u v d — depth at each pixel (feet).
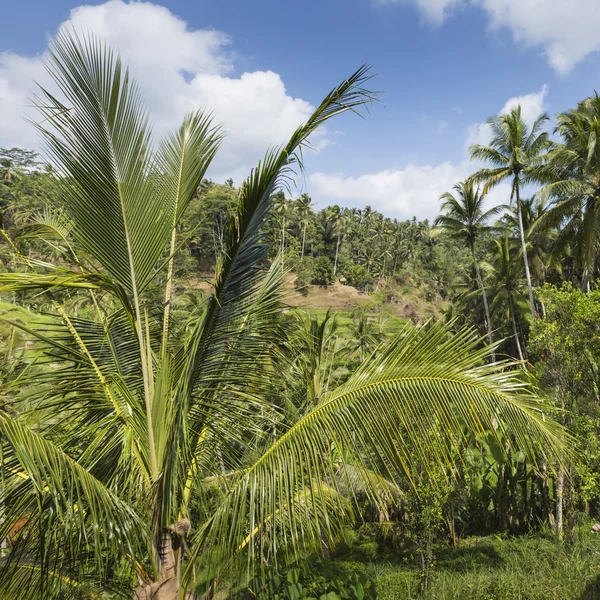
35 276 8.14
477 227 84.38
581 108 69.92
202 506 12.13
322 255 235.40
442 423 8.64
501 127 69.00
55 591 10.87
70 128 9.54
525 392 8.94
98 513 9.03
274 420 12.62
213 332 11.53
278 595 21.65
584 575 24.03
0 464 7.76
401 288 232.53
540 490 34.83
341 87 8.88
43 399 11.33
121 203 10.30
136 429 11.04
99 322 12.82
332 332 24.35
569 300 28.30
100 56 9.57
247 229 10.89
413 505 26.66
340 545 33.96
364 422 8.89
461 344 9.13
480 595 23.88
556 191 56.59
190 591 11.08
